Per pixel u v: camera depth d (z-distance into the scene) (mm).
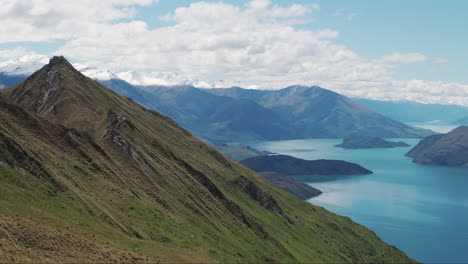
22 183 79062
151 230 100688
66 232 67188
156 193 135875
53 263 51812
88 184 104750
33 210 70750
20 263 46750
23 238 56469
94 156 126750
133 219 102062
